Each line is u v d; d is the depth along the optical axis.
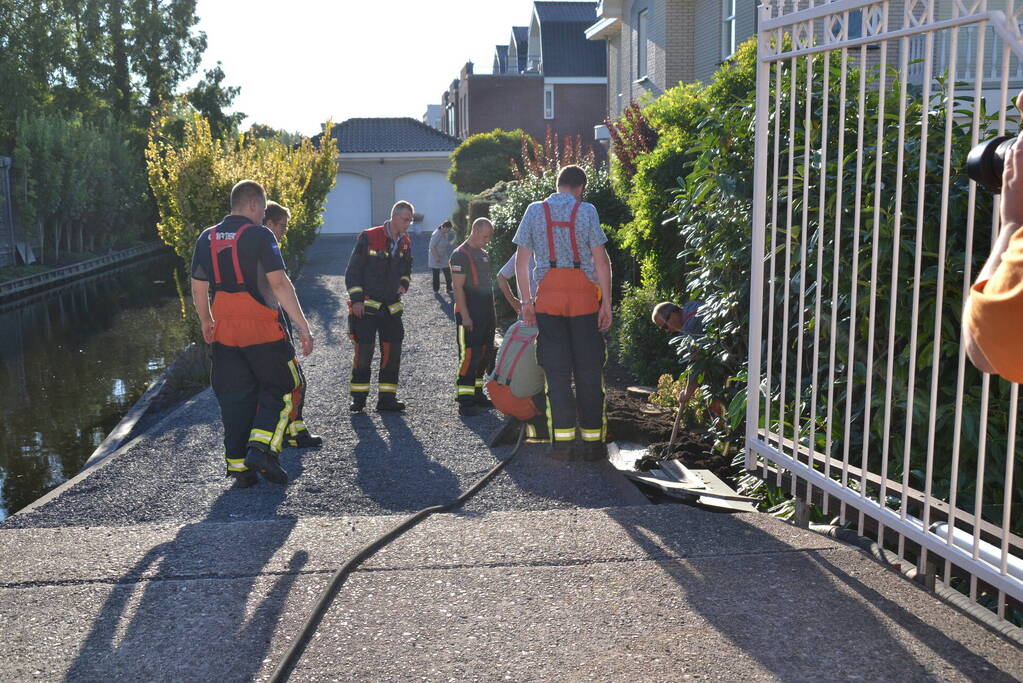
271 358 5.53
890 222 4.16
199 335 12.99
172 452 6.78
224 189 15.46
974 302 1.48
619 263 14.03
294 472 6.11
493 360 8.23
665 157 10.43
